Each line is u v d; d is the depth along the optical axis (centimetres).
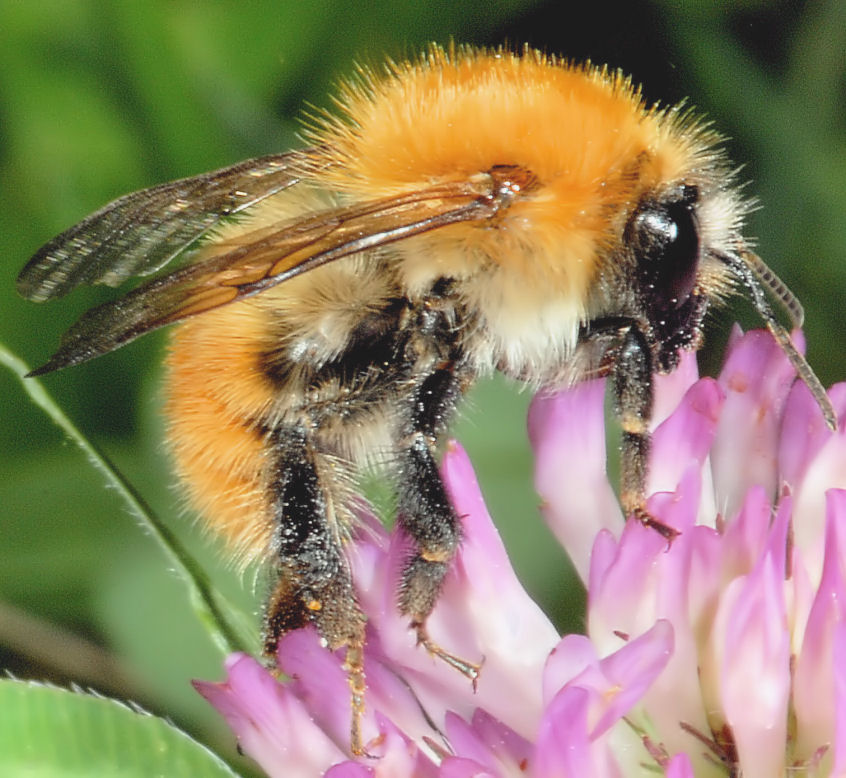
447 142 9
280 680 9
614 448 10
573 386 9
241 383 9
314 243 9
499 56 9
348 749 9
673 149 9
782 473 9
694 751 9
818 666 9
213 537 9
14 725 9
